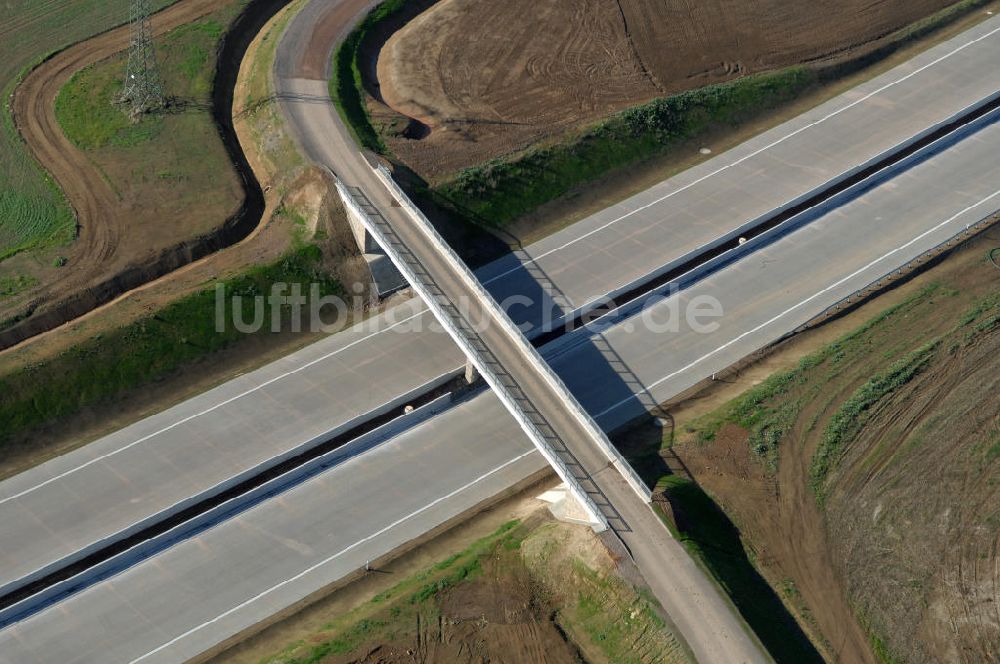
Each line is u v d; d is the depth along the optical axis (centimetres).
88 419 5359
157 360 5544
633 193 6750
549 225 6525
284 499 5078
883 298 6000
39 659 4441
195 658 4438
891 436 5188
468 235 6328
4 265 5912
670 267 6194
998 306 5850
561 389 5041
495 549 4788
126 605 4644
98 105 7069
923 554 4719
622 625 4356
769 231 6400
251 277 5853
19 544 4834
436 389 5572
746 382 5553
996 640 4425
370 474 5191
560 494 4969
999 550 4722
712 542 4622
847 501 4916
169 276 5928
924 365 5516
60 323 5672
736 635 4219
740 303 6019
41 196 6431
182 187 6438
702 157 7012
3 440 5209
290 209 6262
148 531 4906
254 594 4681
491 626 4481
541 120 6981
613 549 4497
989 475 5006
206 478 5116
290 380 5597
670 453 5097
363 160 6394
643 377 5603
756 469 5031
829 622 4453
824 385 5441
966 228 6397
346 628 4491
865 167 6838
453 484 5147
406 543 4888
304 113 6750
